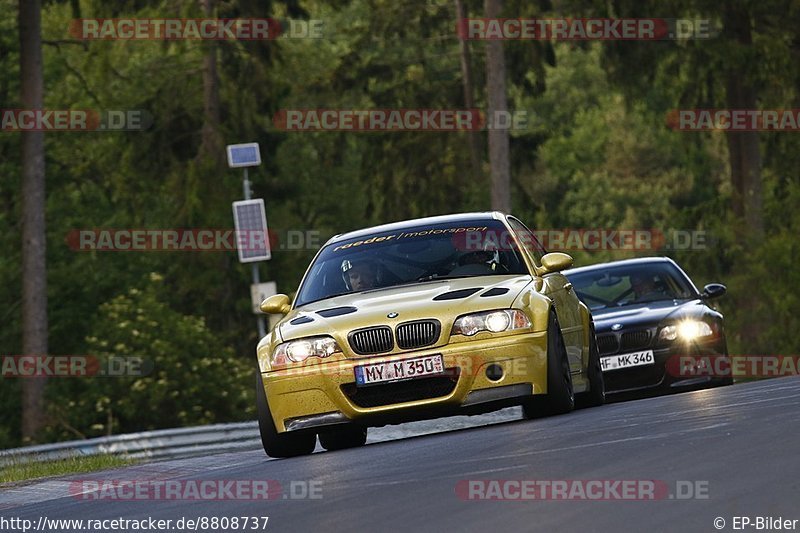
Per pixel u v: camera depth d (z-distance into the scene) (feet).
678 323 181.16
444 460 88.02
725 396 121.49
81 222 470.39
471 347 115.14
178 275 489.67
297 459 109.70
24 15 361.30
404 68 533.14
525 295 119.44
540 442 92.02
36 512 90.12
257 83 501.15
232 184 499.92
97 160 479.82
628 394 181.27
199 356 382.63
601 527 56.39
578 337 133.18
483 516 61.93
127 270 475.31
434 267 128.16
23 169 361.71
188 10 474.49
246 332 511.81
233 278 506.07
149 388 361.92
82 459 179.83
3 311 447.42
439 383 115.34
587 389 135.64
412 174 526.16
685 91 436.76
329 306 123.44
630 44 417.28
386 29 525.34
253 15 497.05
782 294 345.51
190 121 501.15
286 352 118.32
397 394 115.65
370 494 74.18
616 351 180.65
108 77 459.73
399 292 123.34
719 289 192.95
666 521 56.49
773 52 407.85
